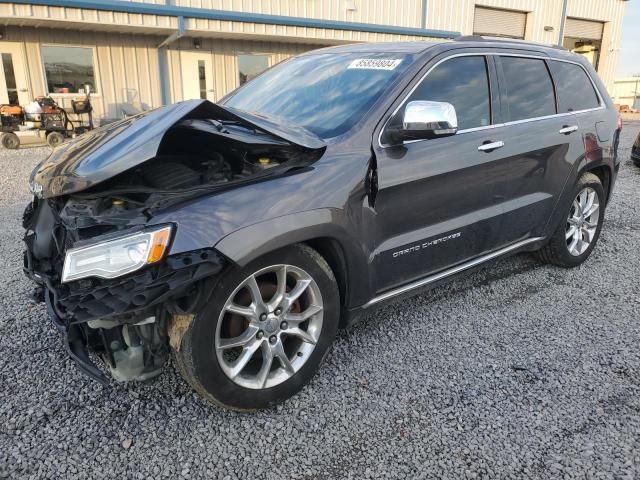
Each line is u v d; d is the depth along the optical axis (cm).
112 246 211
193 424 254
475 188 337
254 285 245
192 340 229
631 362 309
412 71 310
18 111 1183
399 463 230
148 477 221
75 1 1173
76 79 1392
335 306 276
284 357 262
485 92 349
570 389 283
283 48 1650
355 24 1568
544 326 353
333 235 259
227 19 1370
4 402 266
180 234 215
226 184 238
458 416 261
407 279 317
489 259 371
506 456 235
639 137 946
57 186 246
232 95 390
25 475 221
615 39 2419
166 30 1352
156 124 249
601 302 391
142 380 243
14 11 1129
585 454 235
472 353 318
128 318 217
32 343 321
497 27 2059
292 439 245
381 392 280
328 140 277
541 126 381
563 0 2172
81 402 268
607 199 475
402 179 290
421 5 1812
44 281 253
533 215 392
